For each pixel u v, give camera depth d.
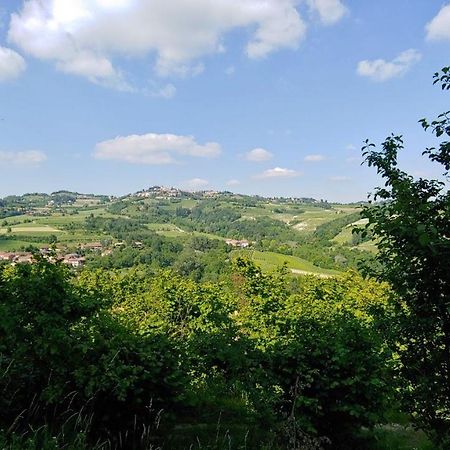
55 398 5.69
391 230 5.01
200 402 7.56
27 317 5.96
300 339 7.78
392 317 5.51
